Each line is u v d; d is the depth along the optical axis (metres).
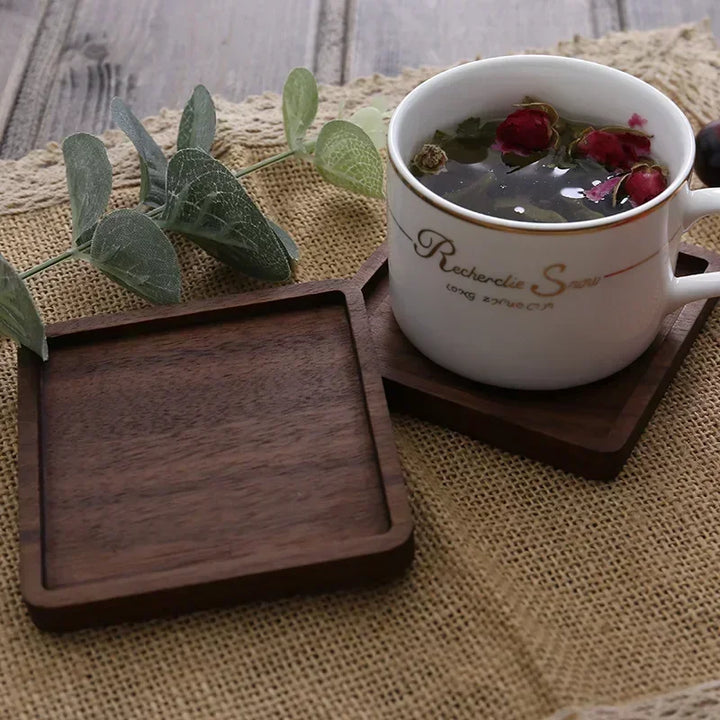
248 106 0.57
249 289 0.52
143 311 0.48
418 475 0.47
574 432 0.46
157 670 0.43
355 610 0.44
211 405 0.47
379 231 0.53
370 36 0.65
